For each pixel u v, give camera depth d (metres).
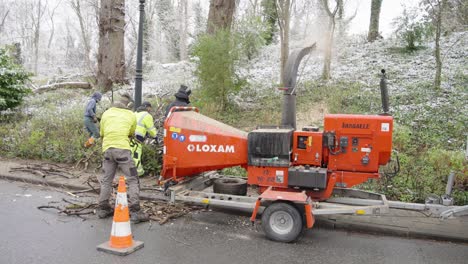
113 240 5.01
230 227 6.00
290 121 6.36
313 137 5.80
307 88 13.70
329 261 4.84
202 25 26.58
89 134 10.85
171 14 33.19
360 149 5.62
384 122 5.52
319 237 5.71
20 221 6.00
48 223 5.94
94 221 6.10
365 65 15.96
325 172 5.61
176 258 4.79
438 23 12.30
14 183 8.35
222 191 6.41
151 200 7.17
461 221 6.27
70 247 5.04
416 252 5.21
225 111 12.34
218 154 6.14
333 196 6.33
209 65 11.95
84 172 9.06
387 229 5.87
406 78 13.62
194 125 6.25
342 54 17.89
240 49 12.21
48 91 17.75
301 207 5.54
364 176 5.63
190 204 6.94
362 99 11.98
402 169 7.75
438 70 12.25
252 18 12.71
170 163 6.29
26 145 10.48
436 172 7.64
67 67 40.97
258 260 4.80
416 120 10.27
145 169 8.73
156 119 9.70
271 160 5.83
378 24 20.89
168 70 17.81
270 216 5.41
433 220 6.29
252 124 11.31
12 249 4.92
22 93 13.85
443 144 8.96
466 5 13.18
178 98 8.12
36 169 9.05
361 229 5.98
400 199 7.13
